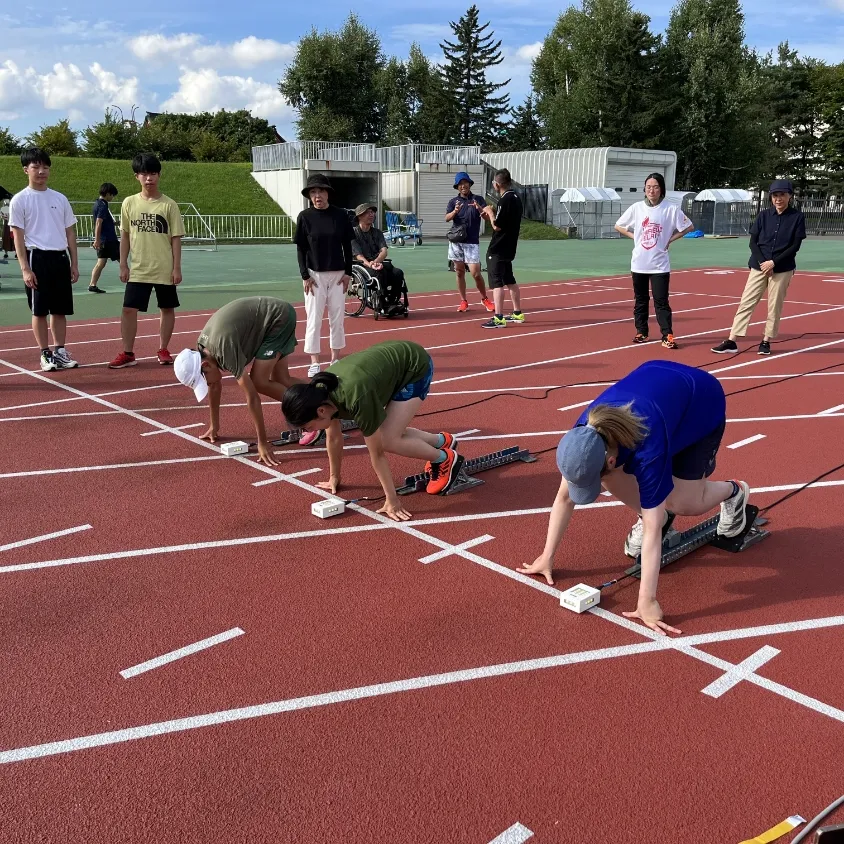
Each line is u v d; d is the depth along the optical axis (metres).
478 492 5.20
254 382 5.64
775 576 4.07
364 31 68.62
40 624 3.57
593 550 4.35
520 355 9.60
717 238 38.00
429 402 7.47
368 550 4.34
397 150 39.91
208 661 3.29
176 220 8.52
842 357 9.44
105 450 6.00
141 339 10.51
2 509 4.86
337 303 8.09
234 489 5.21
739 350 9.85
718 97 52.69
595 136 54.03
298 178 36.66
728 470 5.61
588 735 2.85
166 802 2.53
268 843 2.37
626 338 10.68
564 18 70.81
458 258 12.70
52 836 2.39
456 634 3.50
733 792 2.57
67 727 2.88
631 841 2.37
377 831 2.41
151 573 4.05
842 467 5.66
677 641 3.45
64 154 52.28
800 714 2.97
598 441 2.97
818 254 26.30
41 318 8.45
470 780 2.62
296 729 2.88
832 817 2.45
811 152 72.62
